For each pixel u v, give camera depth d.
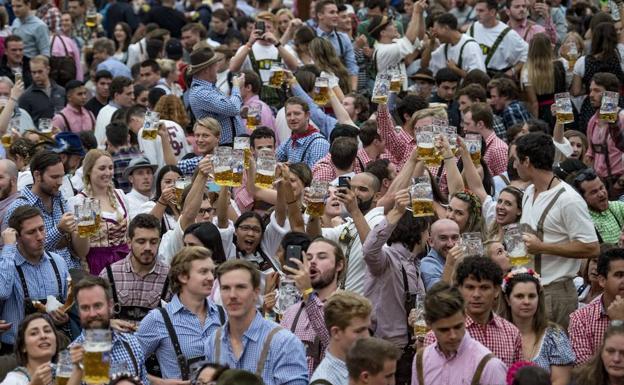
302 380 11.95
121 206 16.45
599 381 11.81
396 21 27.39
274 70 20.11
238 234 15.41
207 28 30.66
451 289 11.23
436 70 24.39
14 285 14.37
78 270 14.95
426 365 11.38
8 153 19.55
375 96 18.30
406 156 18.42
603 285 13.32
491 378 11.16
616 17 26.38
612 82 20.14
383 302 13.46
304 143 19.08
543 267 14.37
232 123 20.20
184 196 16.16
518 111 21.09
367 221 14.95
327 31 23.98
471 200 14.89
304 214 16.22
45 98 23.92
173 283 12.81
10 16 29.41
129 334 12.73
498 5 27.66
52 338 12.53
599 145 19.97
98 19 29.72
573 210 14.23
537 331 12.48
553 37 27.00
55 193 16.16
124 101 22.39
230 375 10.45
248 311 12.04
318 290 13.03
